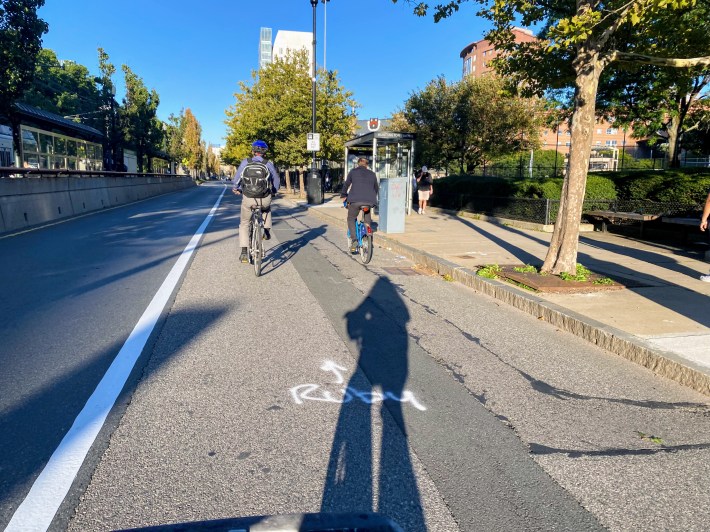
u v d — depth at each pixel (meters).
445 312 6.04
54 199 16.25
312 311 5.93
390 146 18.64
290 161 28.94
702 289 6.57
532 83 9.57
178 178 47.88
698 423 3.40
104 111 39.69
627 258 8.91
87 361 4.25
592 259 8.81
